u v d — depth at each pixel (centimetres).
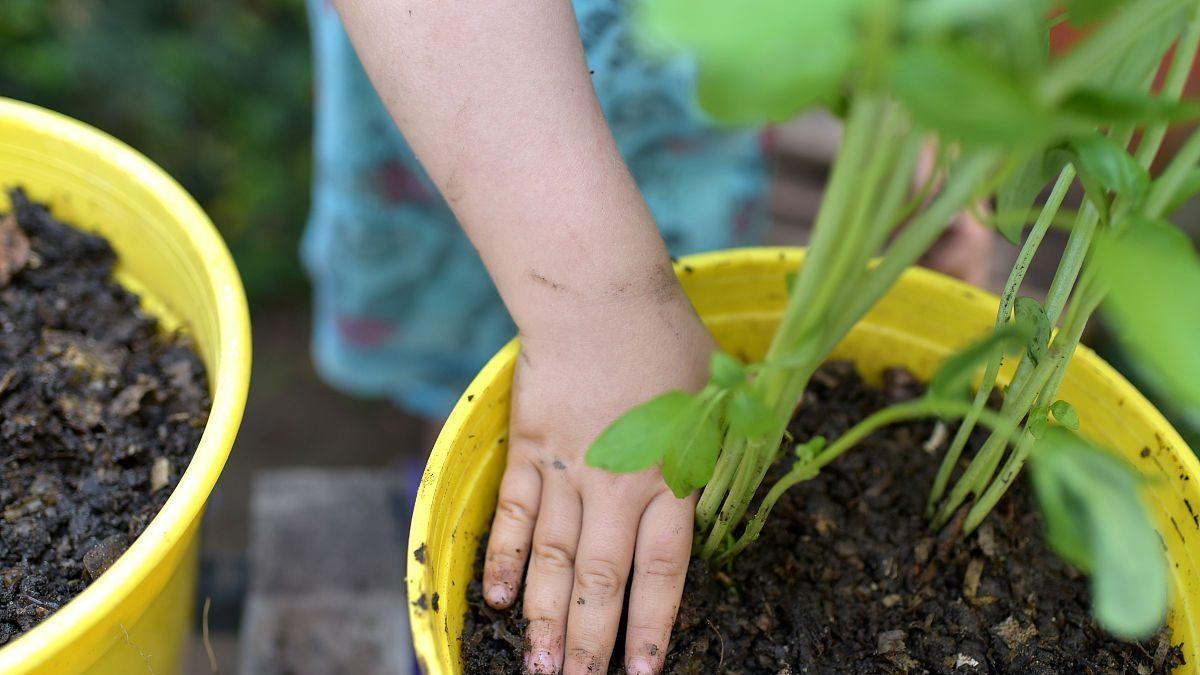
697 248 59
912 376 46
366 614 59
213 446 39
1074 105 28
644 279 39
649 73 53
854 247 31
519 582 41
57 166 47
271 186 104
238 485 94
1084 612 42
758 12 24
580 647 39
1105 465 31
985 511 41
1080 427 43
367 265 62
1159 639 40
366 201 59
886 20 25
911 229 31
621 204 39
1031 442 39
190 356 46
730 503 39
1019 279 39
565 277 38
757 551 43
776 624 42
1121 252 28
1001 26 27
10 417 44
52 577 41
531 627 40
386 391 70
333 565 60
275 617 58
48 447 44
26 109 47
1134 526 30
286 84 104
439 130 38
